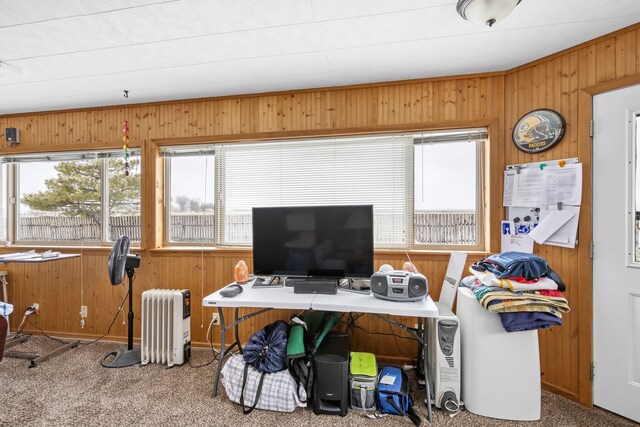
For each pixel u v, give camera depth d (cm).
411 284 182
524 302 167
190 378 217
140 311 278
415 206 250
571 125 195
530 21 170
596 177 185
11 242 314
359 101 247
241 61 213
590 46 188
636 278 171
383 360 239
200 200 282
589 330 186
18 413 177
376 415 176
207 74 231
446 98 235
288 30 179
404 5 158
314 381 183
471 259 232
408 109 240
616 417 175
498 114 227
